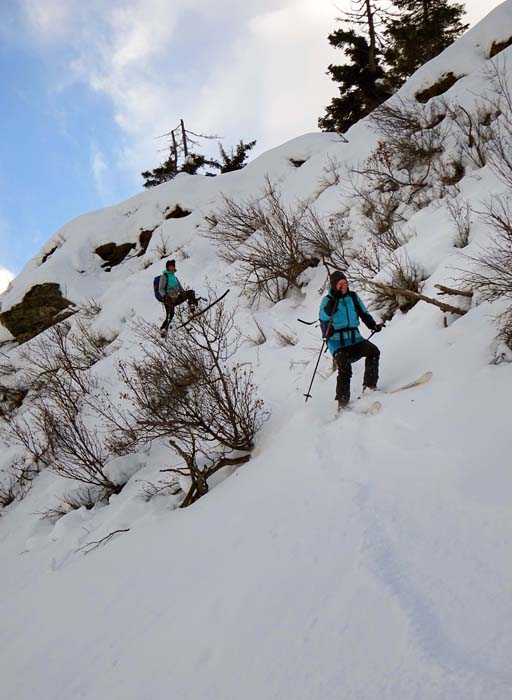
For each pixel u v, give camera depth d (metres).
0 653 3.59
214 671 2.17
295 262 8.60
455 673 1.65
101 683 2.56
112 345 11.16
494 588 2.00
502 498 2.50
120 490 6.37
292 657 2.03
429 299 4.92
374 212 8.82
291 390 5.86
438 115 10.02
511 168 6.17
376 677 1.76
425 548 2.38
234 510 3.70
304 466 3.75
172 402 5.08
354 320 4.62
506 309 4.20
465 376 3.82
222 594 2.72
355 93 21.77
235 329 8.22
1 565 5.92
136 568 3.77
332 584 2.36
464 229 6.15
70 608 3.73
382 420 3.83
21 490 8.02
